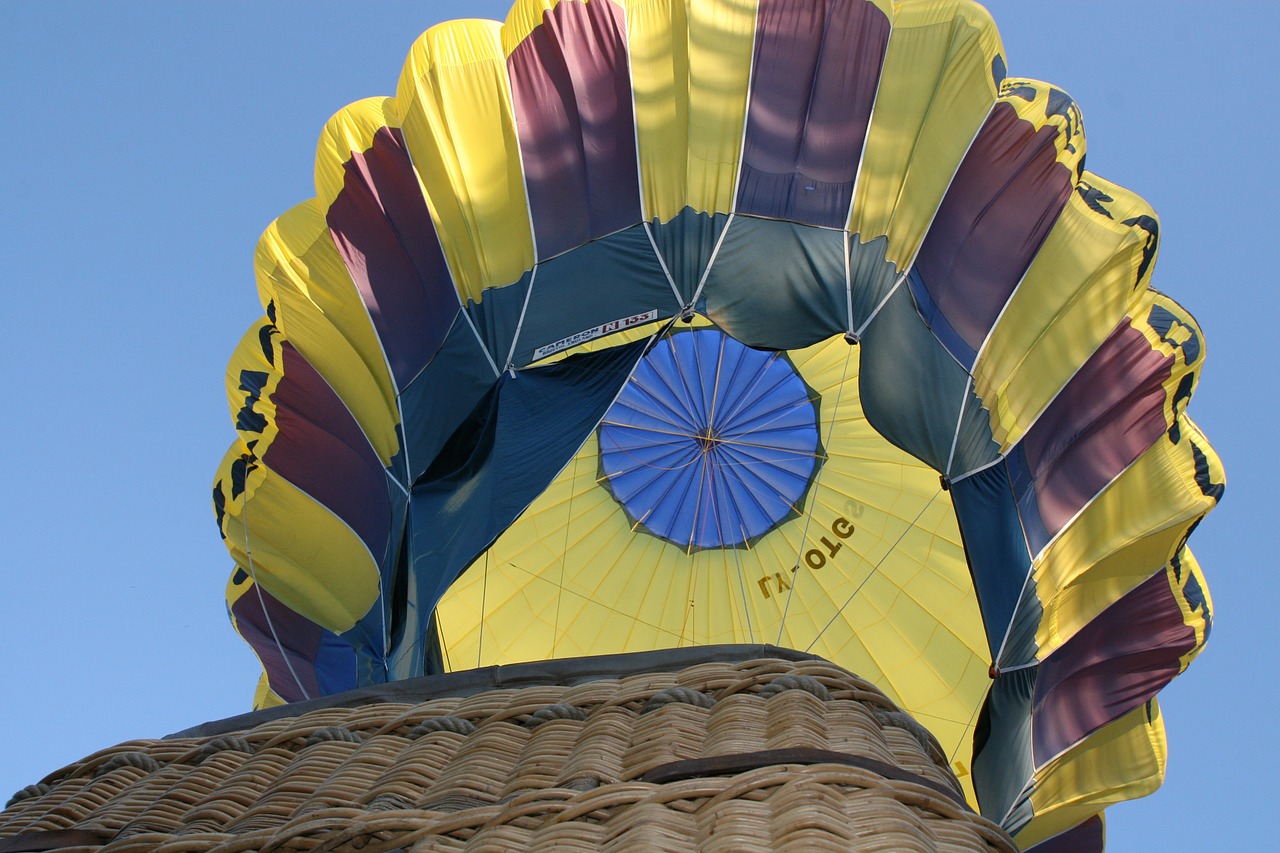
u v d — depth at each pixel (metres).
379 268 17.16
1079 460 16.41
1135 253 16.20
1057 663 16.19
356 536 17.11
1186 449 16.48
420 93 17.09
